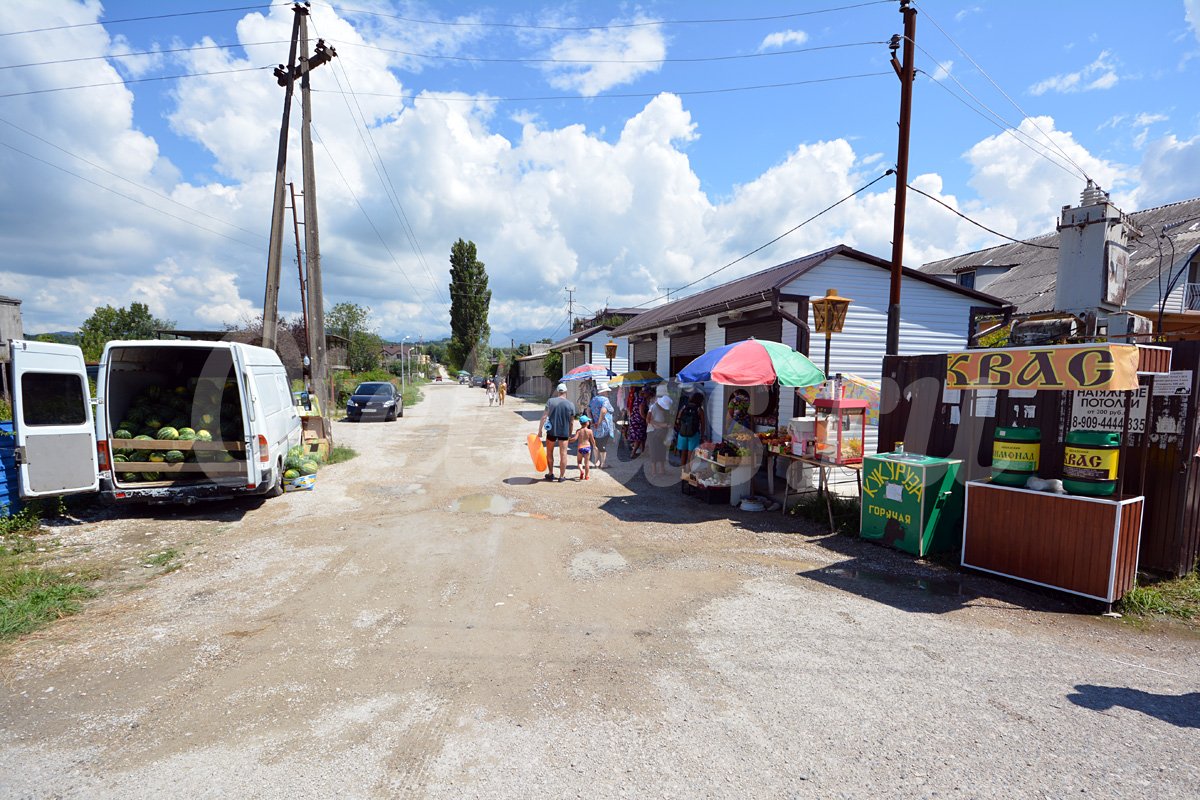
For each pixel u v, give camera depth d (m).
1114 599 4.32
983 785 2.48
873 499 6.06
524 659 3.60
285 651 3.69
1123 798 2.41
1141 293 13.44
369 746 2.72
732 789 2.44
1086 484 4.50
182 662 3.54
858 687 3.28
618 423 14.97
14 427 6.02
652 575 5.12
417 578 5.02
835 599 4.59
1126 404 4.43
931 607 4.44
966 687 3.29
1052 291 14.98
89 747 2.71
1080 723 2.96
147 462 6.90
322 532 6.41
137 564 5.34
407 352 46.22
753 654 3.66
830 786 2.46
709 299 12.32
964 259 22.20
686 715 2.99
